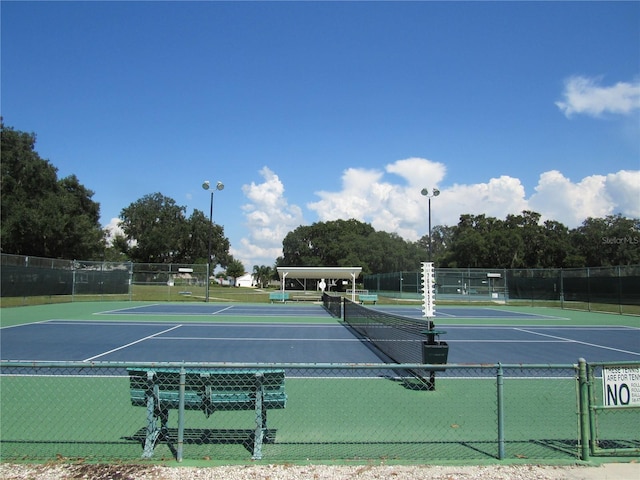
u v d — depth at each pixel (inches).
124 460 205.6
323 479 188.4
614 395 218.1
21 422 258.5
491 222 3644.2
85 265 1444.4
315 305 1480.1
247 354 507.5
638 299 1247.5
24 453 214.8
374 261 3791.8
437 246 4886.8
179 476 189.6
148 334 673.0
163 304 1407.5
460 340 673.6
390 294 2026.3
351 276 1737.2
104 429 248.4
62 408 283.9
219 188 1546.5
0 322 815.7
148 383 215.6
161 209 4284.0
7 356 482.6
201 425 257.1
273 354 508.4
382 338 538.9
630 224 3002.0
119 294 1524.4
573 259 2955.2
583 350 582.2
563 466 204.5
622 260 2972.4
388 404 307.7
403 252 3786.9
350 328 775.7
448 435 248.4
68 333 673.0
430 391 343.0
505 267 3058.6
